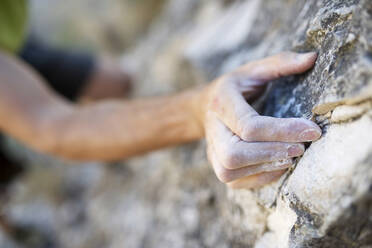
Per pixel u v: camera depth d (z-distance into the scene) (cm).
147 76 185
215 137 69
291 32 82
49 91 120
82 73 174
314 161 60
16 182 221
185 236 109
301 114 67
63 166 217
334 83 58
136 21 277
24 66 121
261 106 79
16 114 111
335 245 60
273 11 102
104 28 285
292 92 72
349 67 56
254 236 78
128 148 105
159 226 123
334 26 64
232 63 113
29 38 169
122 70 187
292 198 63
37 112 112
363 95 53
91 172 200
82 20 291
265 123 62
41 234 190
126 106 107
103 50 286
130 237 136
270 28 100
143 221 133
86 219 176
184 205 116
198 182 113
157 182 138
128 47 279
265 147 62
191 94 93
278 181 68
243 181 71
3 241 190
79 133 108
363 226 55
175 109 94
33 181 221
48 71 169
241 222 83
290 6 92
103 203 169
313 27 69
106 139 105
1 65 113
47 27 298
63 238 179
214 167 68
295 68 70
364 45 54
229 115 67
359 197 53
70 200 197
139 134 101
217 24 145
